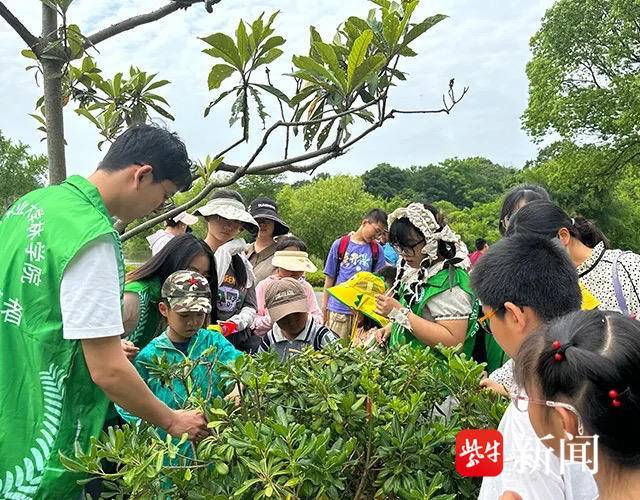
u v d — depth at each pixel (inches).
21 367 71.8
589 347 42.8
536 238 69.2
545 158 1055.0
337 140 82.0
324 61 81.7
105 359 69.3
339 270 205.3
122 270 75.2
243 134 85.5
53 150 84.6
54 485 71.0
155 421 71.3
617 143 783.1
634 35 709.9
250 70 83.4
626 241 1018.7
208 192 84.6
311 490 59.1
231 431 65.3
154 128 77.7
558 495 51.6
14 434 70.9
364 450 68.9
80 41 84.0
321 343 119.0
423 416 76.4
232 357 92.5
